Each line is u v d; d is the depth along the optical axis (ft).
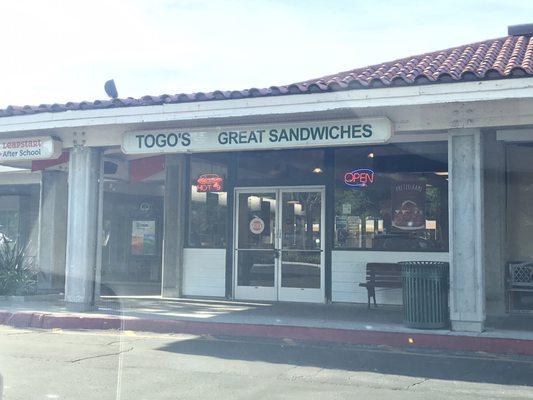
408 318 32.60
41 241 52.29
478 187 31.63
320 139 34.60
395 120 33.68
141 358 27.55
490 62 38.17
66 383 22.44
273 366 26.20
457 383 23.50
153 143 38.34
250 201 46.50
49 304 43.42
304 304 43.50
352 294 42.98
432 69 38.09
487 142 39.27
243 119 36.42
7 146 42.16
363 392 22.02
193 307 41.88
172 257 48.21
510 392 22.16
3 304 43.29
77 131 40.86
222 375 24.43
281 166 45.47
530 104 30.73
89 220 40.47
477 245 31.45
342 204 43.73
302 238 44.73
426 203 41.70
